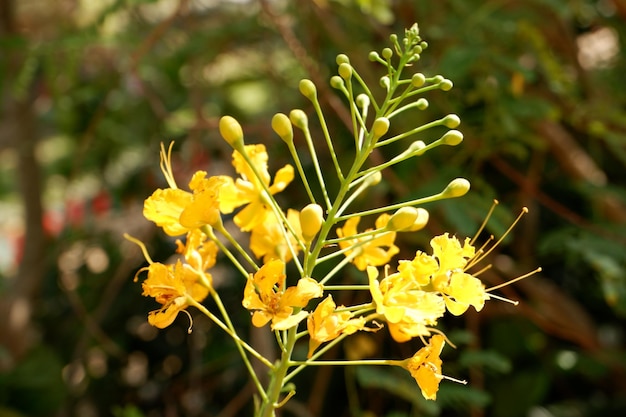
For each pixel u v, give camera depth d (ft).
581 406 3.43
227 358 3.31
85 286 3.89
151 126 3.85
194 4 3.43
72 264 4.06
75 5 3.31
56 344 3.83
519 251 3.41
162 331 3.83
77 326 3.80
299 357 3.07
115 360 3.80
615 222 3.02
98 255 4.07
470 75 2.78
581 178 3.09
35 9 3.58
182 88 3.77
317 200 3.25
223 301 3.61
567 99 3.01
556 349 3.55
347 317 1.55
